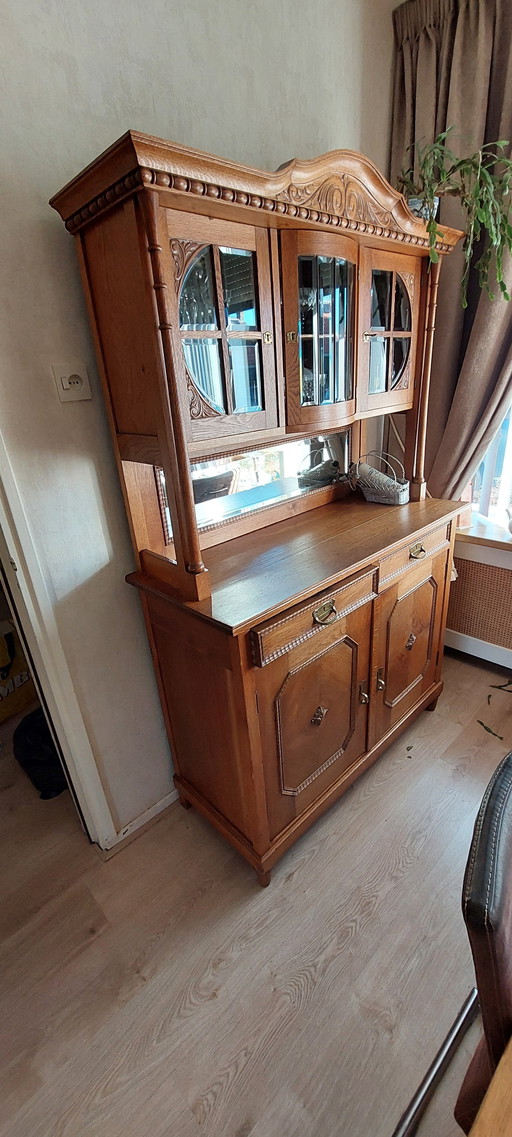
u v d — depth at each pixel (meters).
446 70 1.68
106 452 1.27
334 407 1.38
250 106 1.38
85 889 1.44
